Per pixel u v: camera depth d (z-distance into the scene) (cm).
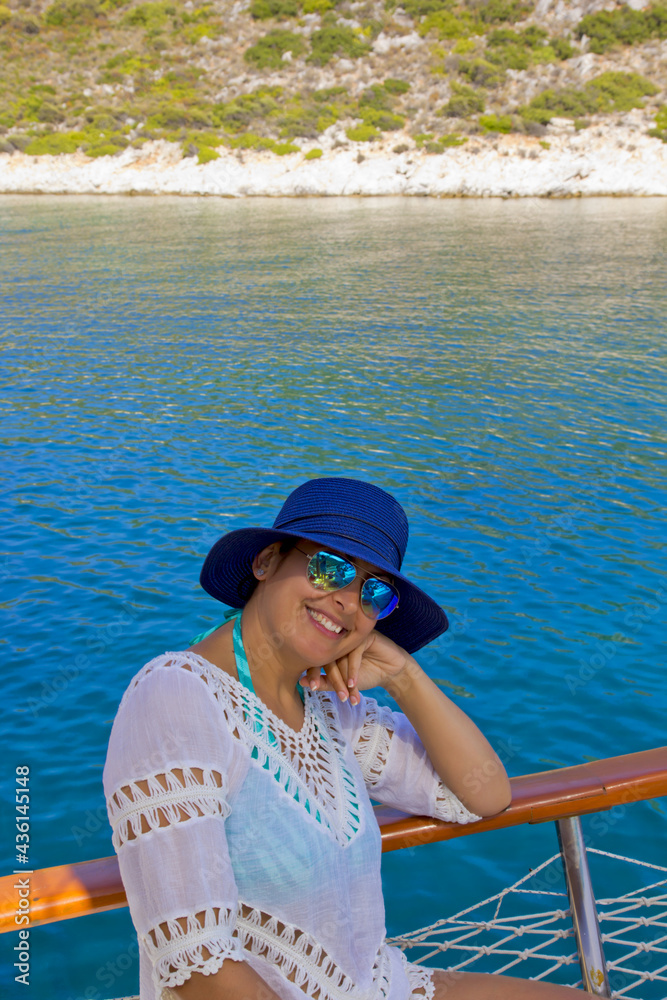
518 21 6197
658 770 163
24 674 567
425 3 6144
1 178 5141
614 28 5909
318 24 6228
